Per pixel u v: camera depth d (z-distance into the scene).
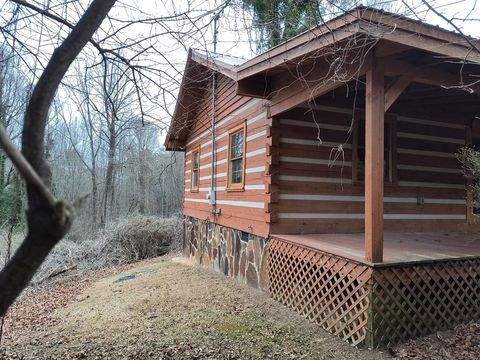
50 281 9.01
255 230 5.97
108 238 12.31
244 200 6.48
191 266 8.82
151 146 19.94
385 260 3.72
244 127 6.62
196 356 3.49
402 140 6.53
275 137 5.49
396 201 6.45
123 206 20.94
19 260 1.20
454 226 6.84
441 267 3.93
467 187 6.85
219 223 7.84
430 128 6.75
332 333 3.96
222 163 7.85
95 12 1.62
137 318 4.73
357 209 5.95
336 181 5.84
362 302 3.63
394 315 3.62
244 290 5.82
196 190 9.84
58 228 1.12
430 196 6.70
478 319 4.11
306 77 4.61
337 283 3.96
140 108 3.40
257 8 4.41
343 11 3.10
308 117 5.72
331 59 4.02
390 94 3.74
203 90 9.25
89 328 4.55
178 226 13.26
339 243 4.63
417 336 3.75
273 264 5.36
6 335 4.69
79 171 18.38
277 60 4.52
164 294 5.83
